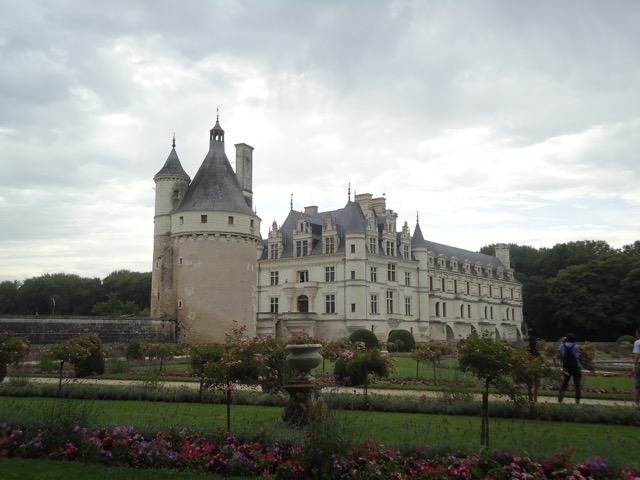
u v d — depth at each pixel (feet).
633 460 37.27
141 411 62.49
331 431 37.11
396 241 266.57
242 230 186.29
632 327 306.14
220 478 35.96
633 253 392.88
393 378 101.40
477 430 51.42
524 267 431.43
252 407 67.97
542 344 99.35
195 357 66.28
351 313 235.40
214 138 196.85
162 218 198.29
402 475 34.22
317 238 261.44
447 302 307.78
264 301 265.54
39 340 150.71
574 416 58.70
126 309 347.56
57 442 41.19
